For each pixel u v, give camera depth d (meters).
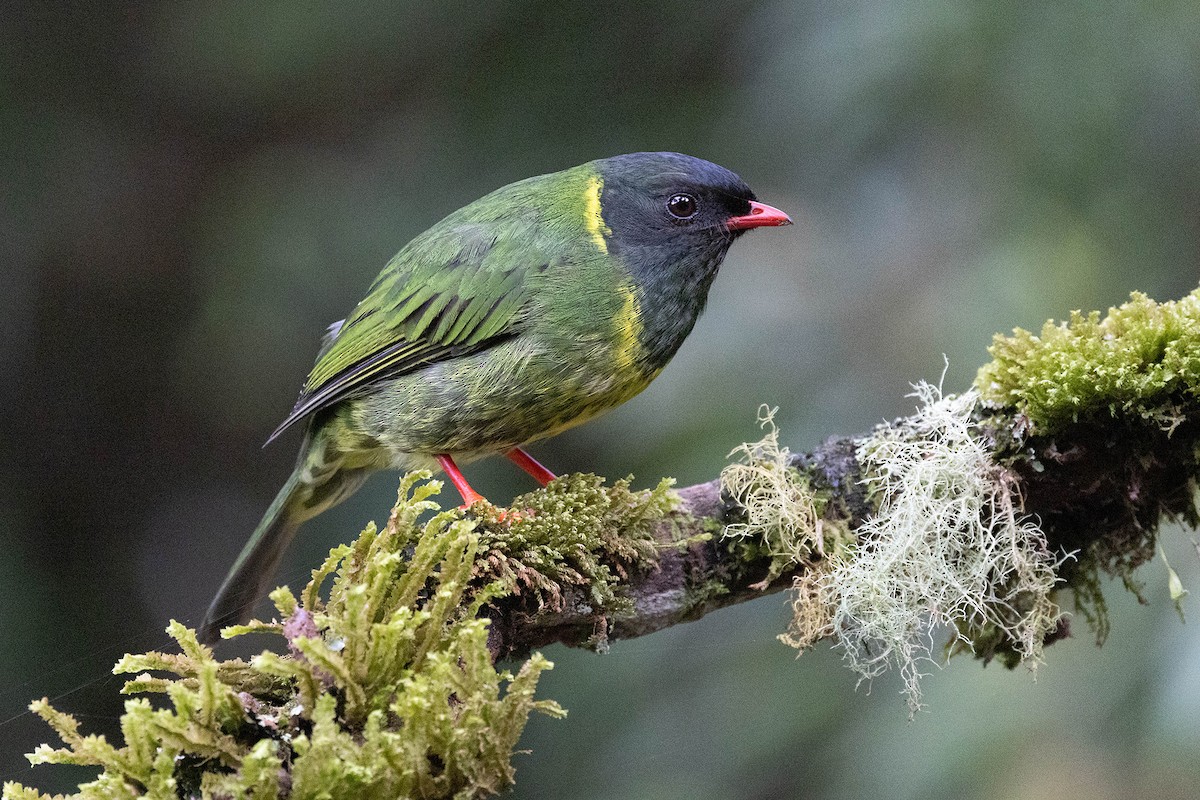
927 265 11.09
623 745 10.72
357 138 15.23
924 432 6.65
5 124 14.48
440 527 5.35
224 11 14.17
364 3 13.84
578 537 6.27
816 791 9.83
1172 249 10.62
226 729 4.80
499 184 12.99
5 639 13.45
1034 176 10.83
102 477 15.50
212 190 15.76
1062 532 6.71
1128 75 10.58
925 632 6.95
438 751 4.69
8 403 15.25
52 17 15.10
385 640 4.86
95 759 4.62
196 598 15.35
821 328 11.10
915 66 10.77
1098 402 6.18
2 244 14.53
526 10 13.23
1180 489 6.39
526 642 6.40
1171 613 9.06
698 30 12.63
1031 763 9.20
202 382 14.11
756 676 10.55
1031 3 10.71
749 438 10.72
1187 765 8.59
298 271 13.47
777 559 6.63
